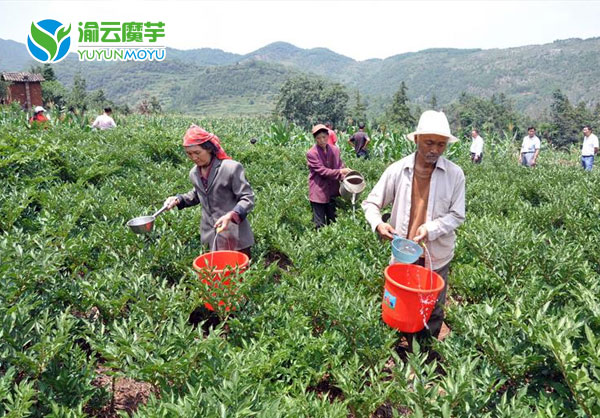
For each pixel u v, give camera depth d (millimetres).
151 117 30688
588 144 14297
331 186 6484
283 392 2629
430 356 3652
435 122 3029
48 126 11602
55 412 2186
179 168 8711
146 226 3971
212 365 2469
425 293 3086
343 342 3178
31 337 2662
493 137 21797
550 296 3340
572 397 2549
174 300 3303
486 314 3105
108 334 3021
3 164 5961
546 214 6348
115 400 2939
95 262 4070
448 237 3453
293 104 120500
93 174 7102
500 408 2375
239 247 4117
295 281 3984
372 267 4227
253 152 11000
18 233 3916
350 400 2582
